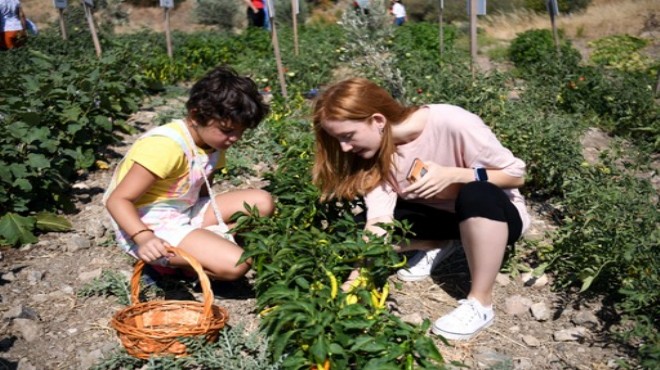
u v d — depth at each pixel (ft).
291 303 9.57
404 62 29.14
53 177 16.66
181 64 35.04
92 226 15.64
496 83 23.50
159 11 96.58
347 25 29.68
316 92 28.76
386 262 11.14
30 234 14.99
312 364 9.52
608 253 12.77
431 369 9.34
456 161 11.89
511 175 11.60
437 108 11.78
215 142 11.63
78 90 20.21
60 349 11.44
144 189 11.48
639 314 12.01
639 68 39.70
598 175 15.79
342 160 12.09
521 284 13.61
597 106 25.98
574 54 34.14
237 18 85.76
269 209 13.34
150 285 12.97
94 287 12.98
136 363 10.90
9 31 35.91
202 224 13.05
